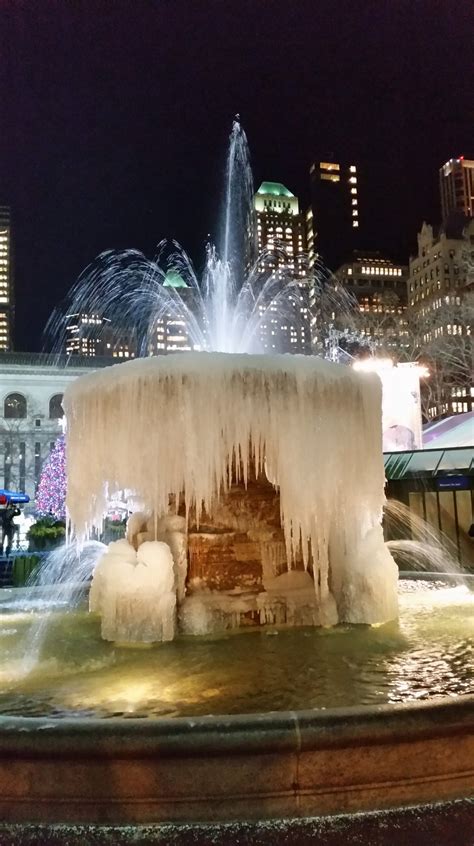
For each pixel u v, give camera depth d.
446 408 59.75
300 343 69.31
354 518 7.92
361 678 5.38
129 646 6.74
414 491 17.25
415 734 3.55
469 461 15.98
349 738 3.50
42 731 3.51
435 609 8.45
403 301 124.31
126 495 7.89
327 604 7.50
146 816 3.44
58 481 44.88
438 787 3.62
